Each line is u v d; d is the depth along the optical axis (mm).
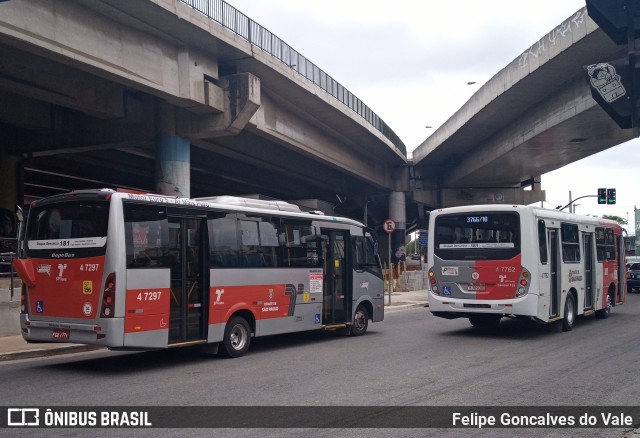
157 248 11062
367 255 16656
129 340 10430
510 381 9836
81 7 17500
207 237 12047
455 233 15836
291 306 13977
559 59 24172
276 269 13633
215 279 12078
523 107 31328
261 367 11266
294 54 26922
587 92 25312
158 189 23656
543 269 15289
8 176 26359
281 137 29688
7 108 23000
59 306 10820
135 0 17672
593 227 19094
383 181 49125
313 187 47406
